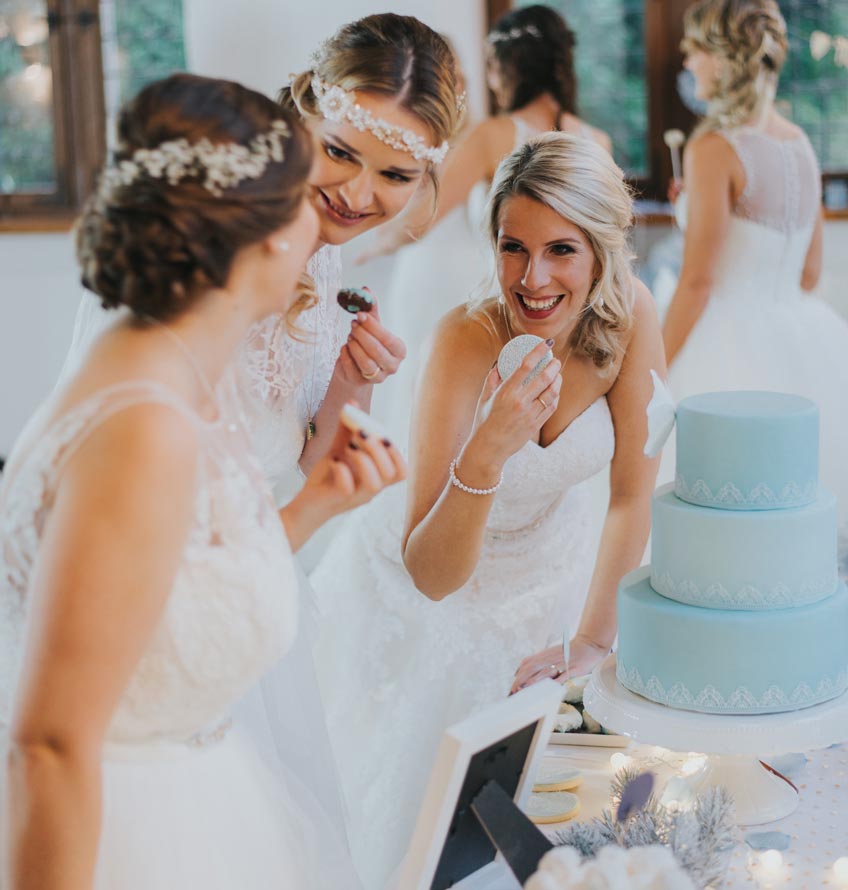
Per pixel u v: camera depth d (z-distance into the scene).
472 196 4.23
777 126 3.72
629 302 2.08
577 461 2.12
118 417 1.16
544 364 1.80
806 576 1.65
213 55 4.88
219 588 1.25
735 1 3.59
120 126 1.24
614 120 5.26
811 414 1.67
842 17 5.05
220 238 1.20
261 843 1.41
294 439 1.99
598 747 1.92
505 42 3.97
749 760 1.71
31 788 1.15
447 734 1.24
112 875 1.30
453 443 2.04
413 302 4.36
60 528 1.15
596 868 1.13
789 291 3.84
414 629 2.24
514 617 2.21
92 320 1.72
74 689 1.14
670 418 1.77
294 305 1.90
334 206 1.83
